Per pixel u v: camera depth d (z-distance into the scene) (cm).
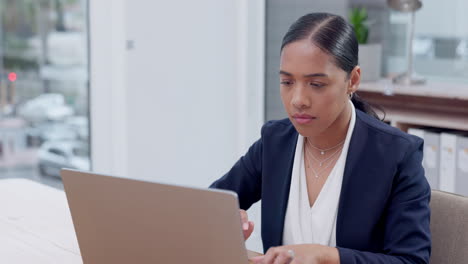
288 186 138
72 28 363
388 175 127
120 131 335
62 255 146
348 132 131
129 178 106
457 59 339
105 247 115
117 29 327
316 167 136
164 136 349
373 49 331
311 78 116
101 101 335
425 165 299
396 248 124
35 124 380
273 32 374
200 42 355
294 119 120
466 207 137
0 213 177
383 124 133
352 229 129
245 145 375
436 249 139
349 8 359
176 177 358
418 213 125
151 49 338
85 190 112
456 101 309
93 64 333
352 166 130
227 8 362
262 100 377
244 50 367
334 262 115
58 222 170
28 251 149
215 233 100
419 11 349
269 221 140
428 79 351
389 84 323
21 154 384
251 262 136
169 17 342
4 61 366
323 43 116
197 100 359
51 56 369
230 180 152
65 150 381
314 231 133
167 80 346
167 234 105
